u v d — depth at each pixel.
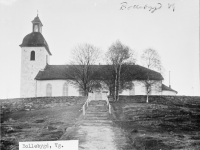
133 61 47.53
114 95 46.03
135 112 32.06
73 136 19.45
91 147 16.62
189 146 17.23
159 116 29.67
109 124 24.70
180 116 29.73
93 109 33.16
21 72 58.22
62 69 57.06
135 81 51.31
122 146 16.89
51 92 54.31
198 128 23.80
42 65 58.31
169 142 18.22
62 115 31.03
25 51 58.94
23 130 23.28
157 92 51.19
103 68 50.81
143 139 18.81
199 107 36.06
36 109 37.12
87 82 49.28
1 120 29.83
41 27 61.00
